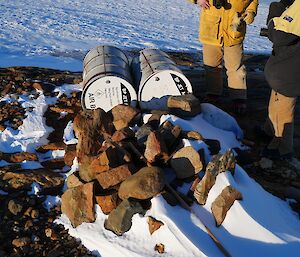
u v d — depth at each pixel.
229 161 3.89
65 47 9.88
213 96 6.32
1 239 3.78
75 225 3.86
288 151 5.04
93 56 5.92
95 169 4.02
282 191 4.57
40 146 5.10
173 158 4.10
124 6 16.19
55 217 4.03
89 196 3.85
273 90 4.89
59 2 15.47
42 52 9.33
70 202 3.91
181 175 4.06
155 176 3.74
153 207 3.62
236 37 5.73
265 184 4.68
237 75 5.99
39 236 3.83
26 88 6.43
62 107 5.97
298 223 4.04
